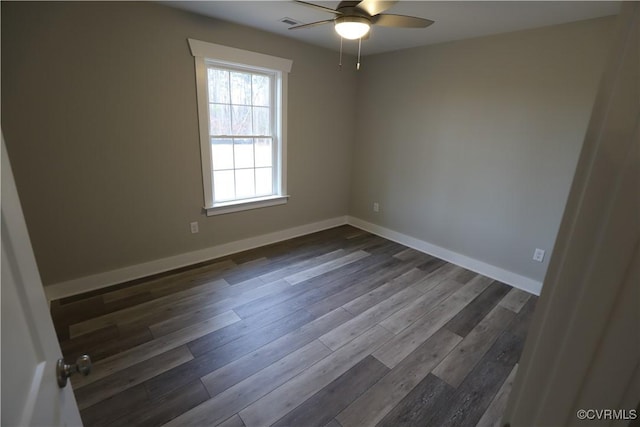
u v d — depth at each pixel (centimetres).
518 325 243
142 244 292
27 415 58
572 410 41
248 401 170
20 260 66
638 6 32
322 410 166
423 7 231
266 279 301
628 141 33
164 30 261
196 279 296
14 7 204
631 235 33
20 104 217
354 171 454
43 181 234
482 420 163
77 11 224
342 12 187
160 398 169
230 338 218
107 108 249
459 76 320
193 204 315
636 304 34
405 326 238
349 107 424
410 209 391
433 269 336
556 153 268
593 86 242
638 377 35
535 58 267
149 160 278
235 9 260
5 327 55
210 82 306
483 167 316
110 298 259
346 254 367
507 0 213
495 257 320
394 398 175
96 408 162
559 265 43
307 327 233
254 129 347
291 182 391
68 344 206
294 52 346
